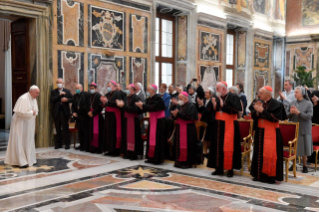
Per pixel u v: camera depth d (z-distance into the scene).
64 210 4.00
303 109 5.93
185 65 11.88
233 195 4.64
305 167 6.10
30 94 6.18
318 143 6.44
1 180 5.27
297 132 5.67
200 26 12.16
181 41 11.95
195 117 6.18
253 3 15.20
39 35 7.82
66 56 8.34
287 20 17.86
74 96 7.97
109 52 9.29
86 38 8.74
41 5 7.76
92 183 5.14
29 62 8.03
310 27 17.14
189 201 4.37
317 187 5.11
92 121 7.52
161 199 4.44
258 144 5.34
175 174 5.79
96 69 9.02
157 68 11.44
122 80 9.69
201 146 6.46
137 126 6.92
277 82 18.05
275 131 5.22
